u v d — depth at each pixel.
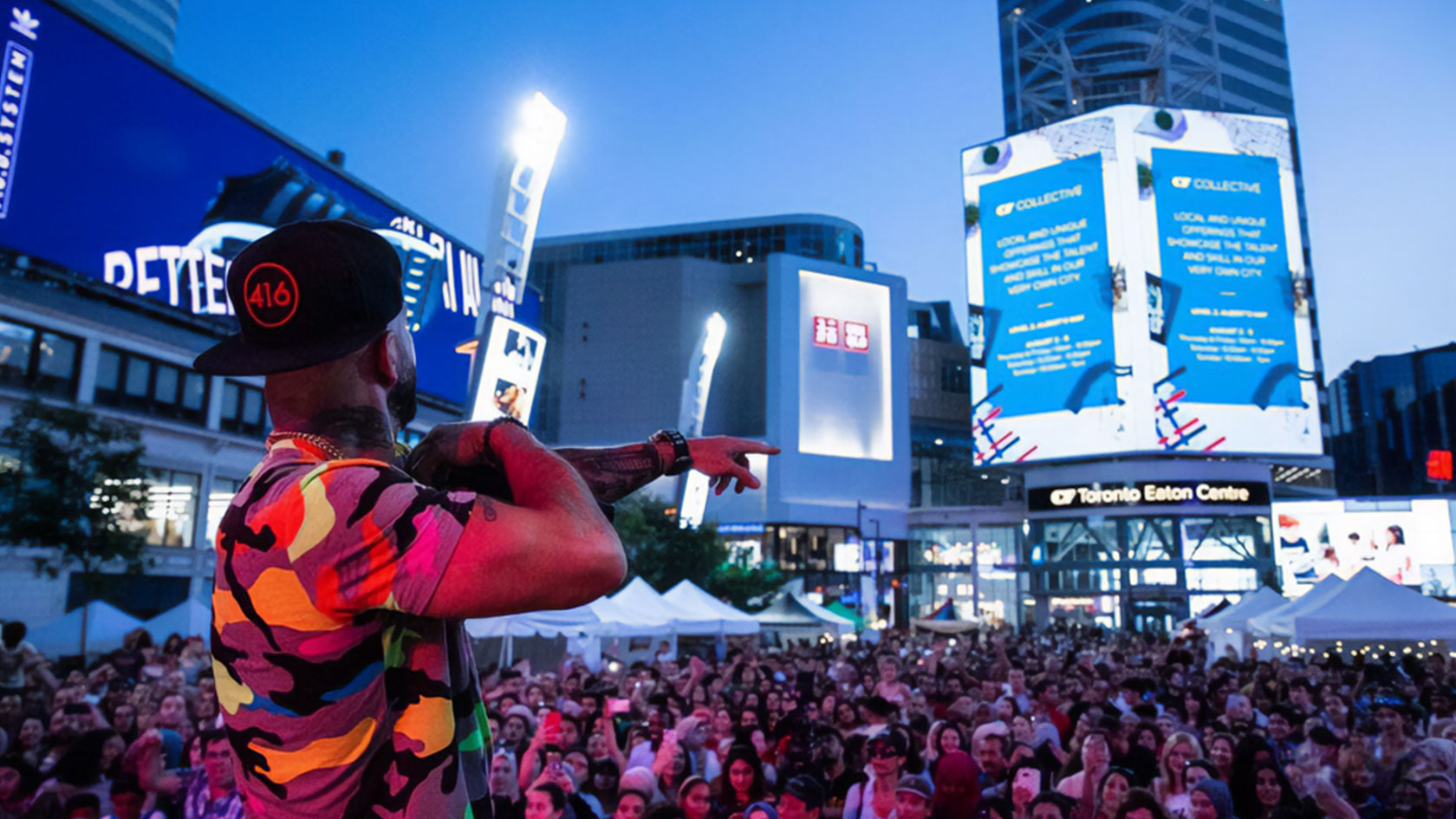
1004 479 92.81
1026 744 7.73
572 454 1.30
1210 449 62.16
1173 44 101.81
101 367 31.67
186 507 34.19
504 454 1.03
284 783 0.92
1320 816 6.77
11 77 30.42
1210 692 12.13
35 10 31.17
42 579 28.62
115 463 24.67
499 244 20.69
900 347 85.31
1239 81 108.38
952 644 29.77
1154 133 65.56
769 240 102.62
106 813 6.45
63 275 31.03
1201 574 64.62
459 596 0.86
